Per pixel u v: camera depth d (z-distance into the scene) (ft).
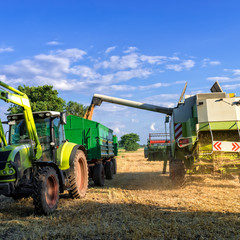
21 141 22.13
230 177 33.88
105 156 39.86
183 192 25.82
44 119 24.21
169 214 17.56
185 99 29.60
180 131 29.22
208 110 25.53
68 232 14.62
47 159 23.57
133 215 17.51
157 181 36.06
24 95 21.18
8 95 18.86
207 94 26.68
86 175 27.73
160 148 48.62
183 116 29.73
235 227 14.49
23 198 25.84
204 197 23.00
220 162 26.25
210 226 14.52
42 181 19.04
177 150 29.94
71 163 24.64
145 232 13.85
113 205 20.86
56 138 24.98
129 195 25.50
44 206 18.78
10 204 23.24
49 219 17.94
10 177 18.81
